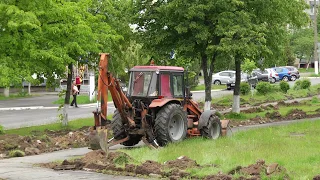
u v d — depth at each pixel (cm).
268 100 3934
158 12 2603
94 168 1384
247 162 1335
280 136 1898
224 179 1148
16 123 2853
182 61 2897
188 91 1938
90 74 4234
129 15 2644
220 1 2458
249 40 2475
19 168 1429
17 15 2042
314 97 3859
